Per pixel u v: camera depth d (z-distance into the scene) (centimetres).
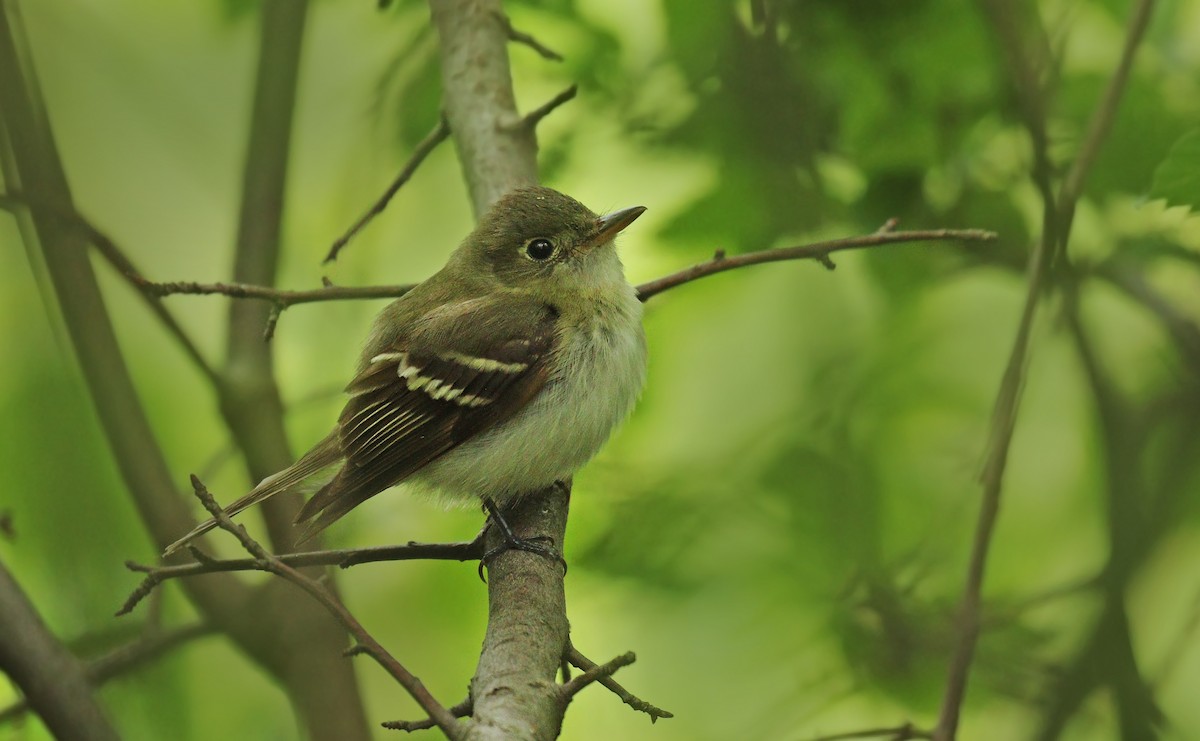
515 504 955
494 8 1030
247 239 1057
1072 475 1280
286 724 1130
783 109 1092
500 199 988
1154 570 1104
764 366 1287
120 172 1352
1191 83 1112
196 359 1018
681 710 1143
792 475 1157
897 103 1123
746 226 1130
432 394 966
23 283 1122
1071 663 1029
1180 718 1208
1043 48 1046
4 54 961
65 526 1041
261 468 1014
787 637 1118
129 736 1038
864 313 1282
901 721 1110
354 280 1221
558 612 764
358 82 1380
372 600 1161
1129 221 1130
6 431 1065
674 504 1136
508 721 620
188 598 935
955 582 1149
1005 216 1138
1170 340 1179
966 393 1273
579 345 980
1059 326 1152
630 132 1149
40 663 802
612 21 1169
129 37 1349
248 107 1130
